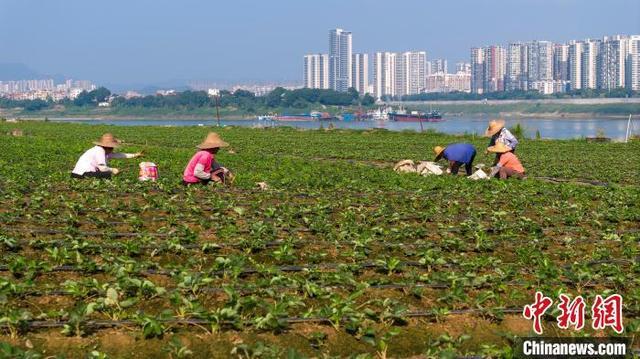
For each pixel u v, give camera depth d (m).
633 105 198.38
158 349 8.66
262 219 15.40
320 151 40.12
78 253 11.75
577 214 17.20
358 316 9.40
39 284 10.75
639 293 10.93
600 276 11.95
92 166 21.00
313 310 9.83
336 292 10.61
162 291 10.01
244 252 12.79
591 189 21.75
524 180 23.47
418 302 10.61
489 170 26.98
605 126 138.00
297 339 9.05
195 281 10.42
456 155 25.27
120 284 10.23
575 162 34.09
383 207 16.89
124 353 8.59
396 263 11.82
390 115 175.50
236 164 28.77
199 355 8.59
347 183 21.77
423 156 36.81
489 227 15.32
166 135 58.41
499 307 10.22
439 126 146.75
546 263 12.22
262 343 8.59
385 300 10.03
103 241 13.27
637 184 26.75
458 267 12.27
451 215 16.75
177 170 25.39
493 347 9.04
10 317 8.84
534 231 15.28
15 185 18.94
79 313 9.08
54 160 28.48
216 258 11.94
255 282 10.91
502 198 19.42
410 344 9.25
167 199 17.56
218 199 17.48
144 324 8.87
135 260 12.12
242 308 9.59
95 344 8.70
